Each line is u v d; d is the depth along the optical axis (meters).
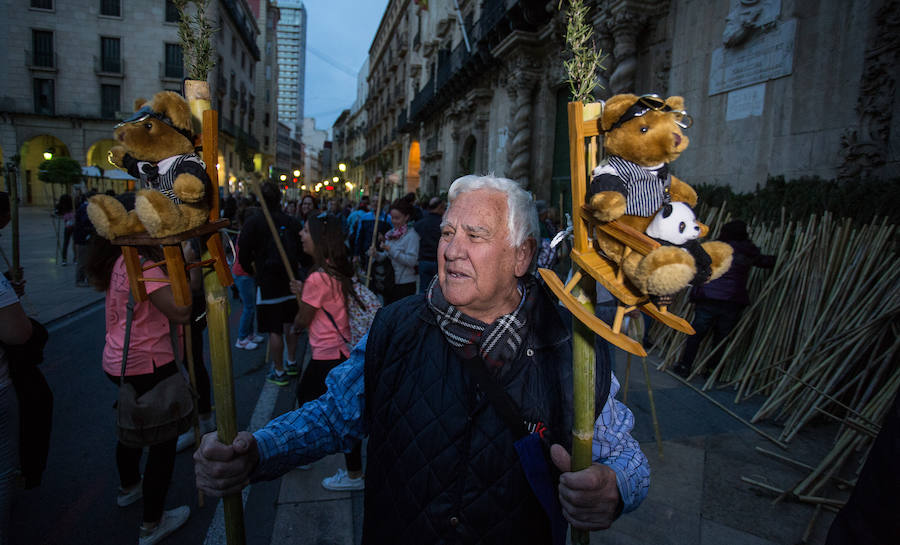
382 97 38.16
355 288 2.89
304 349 5.65
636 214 0.87
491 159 14.06
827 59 4.63
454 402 1.17
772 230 4.84
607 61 7.65
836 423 3.71
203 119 1.03
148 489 2.37
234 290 8.20
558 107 10.87
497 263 1.17
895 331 3.49
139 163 1.03
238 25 33.34
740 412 4.01
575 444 1.03
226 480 1.10
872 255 3.88
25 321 1.81
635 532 2.54
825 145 4.64
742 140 5.52
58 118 28.30
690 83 6.30
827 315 4.00
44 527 2.52
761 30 5.26
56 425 3.62
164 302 2.07
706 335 4.82
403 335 1.26
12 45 27.39
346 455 2.89
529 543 1.14
